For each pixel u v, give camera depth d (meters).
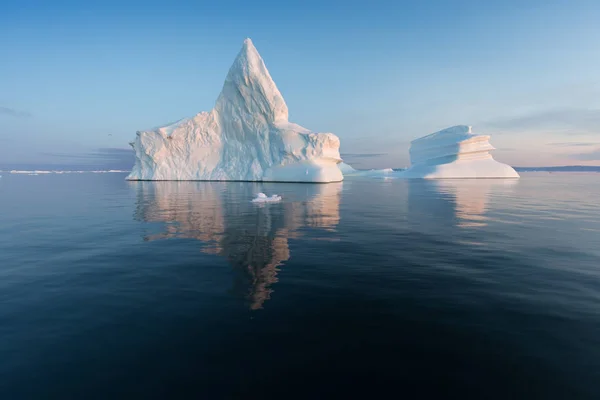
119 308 3.78
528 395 2.42
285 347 3.02
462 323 3.41
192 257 5.79
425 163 48.94
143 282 4.57
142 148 33.59
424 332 3.25
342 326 3.37
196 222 9.32
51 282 4.58
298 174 30.22
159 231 8.05
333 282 4.54
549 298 3.98
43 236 7.52
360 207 12.66
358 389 2.50
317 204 13.57
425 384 2.55
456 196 17.42
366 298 4.01
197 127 33.25
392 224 9.02
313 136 29.98
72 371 2.71
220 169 33.09
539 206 13.09
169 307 3.80
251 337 3.18
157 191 20.64
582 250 6.19
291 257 5.76
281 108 32.34
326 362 2.81
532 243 6.78
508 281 4.55
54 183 31.92
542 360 2.81
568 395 2.42
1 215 10.75
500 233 7.79
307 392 2.47
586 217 10.21
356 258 5.69
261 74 31.64
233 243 6.82
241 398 2.42
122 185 27.88
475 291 4.21
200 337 3.18
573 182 34.47
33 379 2.61
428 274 4.85
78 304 3.88
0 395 2.44
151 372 2.69
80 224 9.05
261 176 31.50
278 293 4.18
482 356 2.87
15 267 5.23
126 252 6.13
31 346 3.04
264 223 9.15
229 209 12.00
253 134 32.75
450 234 7.69
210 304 3.87
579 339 3.10
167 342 3.11
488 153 46.31
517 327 3.32
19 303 3.90
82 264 5.39
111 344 3.07
